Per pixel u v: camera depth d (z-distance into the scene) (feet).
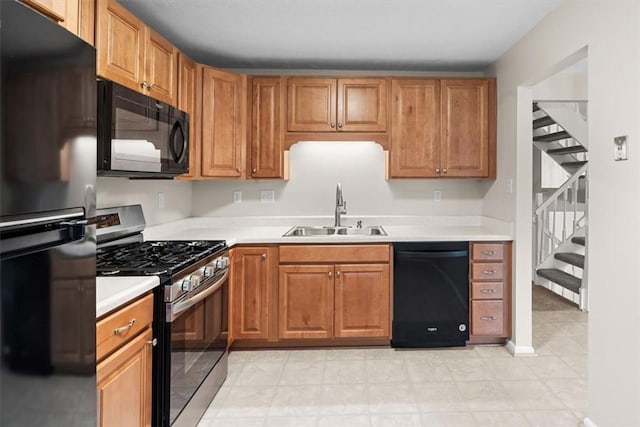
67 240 3.20
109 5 6.10
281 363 9.12
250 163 10.61
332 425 6.67
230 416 6.93
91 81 3.47
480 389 7.87
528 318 9.55
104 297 4.31
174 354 5.53
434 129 10.71
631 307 5.57
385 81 10.67
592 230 6.37
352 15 8.20
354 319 9.75
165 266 5.65
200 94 9.70
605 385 6.08
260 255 9.69
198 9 8.01
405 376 8.43
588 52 6.57
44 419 2.96
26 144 2.71
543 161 18.03
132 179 8.66
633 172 5.52
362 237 9.67
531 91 9.46
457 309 9.81
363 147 11.91
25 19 2.69
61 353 3.14
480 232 10.45
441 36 9.22
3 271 2.57
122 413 4.56
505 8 7.77
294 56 10.59
